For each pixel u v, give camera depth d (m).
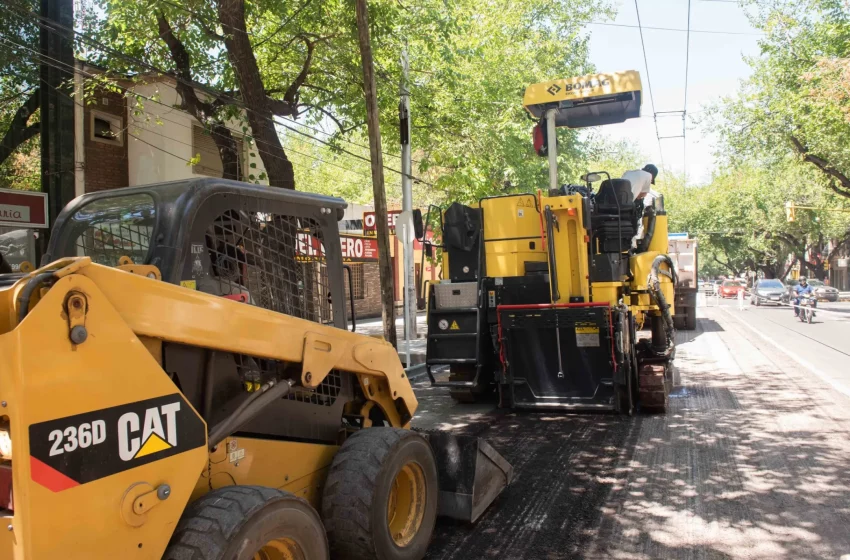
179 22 11.80
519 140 20.98
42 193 9.01
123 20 11.53
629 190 9.23
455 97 17.67
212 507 2.70
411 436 4.00
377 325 21.97
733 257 63.25
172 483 2.60
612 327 8.08
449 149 17.61
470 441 4.70
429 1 14.30
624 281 9.48
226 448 3.18
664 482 5.62
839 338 17.14
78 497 2.25
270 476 3.47
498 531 4.62
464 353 9.06
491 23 20.33
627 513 4.91
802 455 6.30
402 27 13.95
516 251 9.15
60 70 9.55
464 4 17.62
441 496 4.68
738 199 50.03
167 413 2.60
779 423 7.62
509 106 19.98
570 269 8.58
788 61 26.53
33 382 2.14
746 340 16.92
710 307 35.88
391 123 16.69
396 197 34.28
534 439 7.29
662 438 7.13
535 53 23.92
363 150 32.91
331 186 35.16
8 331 2.26
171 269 3.09
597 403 8.36
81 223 3.62
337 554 3.59
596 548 4.30
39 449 2.14
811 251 62.66
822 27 25.30
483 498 4.79
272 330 3.28
